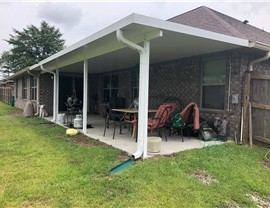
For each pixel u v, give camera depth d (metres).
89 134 6.49
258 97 5.52
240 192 3.01
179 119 5.64
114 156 4.30
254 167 3.94
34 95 12.34
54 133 6.62
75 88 13.43
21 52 31.61
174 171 3.56
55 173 3.45
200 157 4.25
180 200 2.74
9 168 3.67
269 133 5.29
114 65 9.45
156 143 4.50
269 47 5.24
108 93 12.05
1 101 24.25
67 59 7.63
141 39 4.25
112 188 3.02
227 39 4.65
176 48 5.57
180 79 7.16
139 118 4.25
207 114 6.36
